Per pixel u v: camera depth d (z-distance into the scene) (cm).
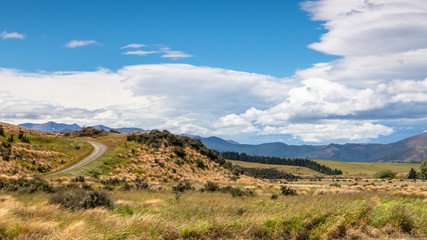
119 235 785
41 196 2091
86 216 995
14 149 6712
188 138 10356
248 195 3164
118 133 12025
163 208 1539
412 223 1075
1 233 712
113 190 3691
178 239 851
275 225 962
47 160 6944
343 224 1015
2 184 3003
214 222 949
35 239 705
